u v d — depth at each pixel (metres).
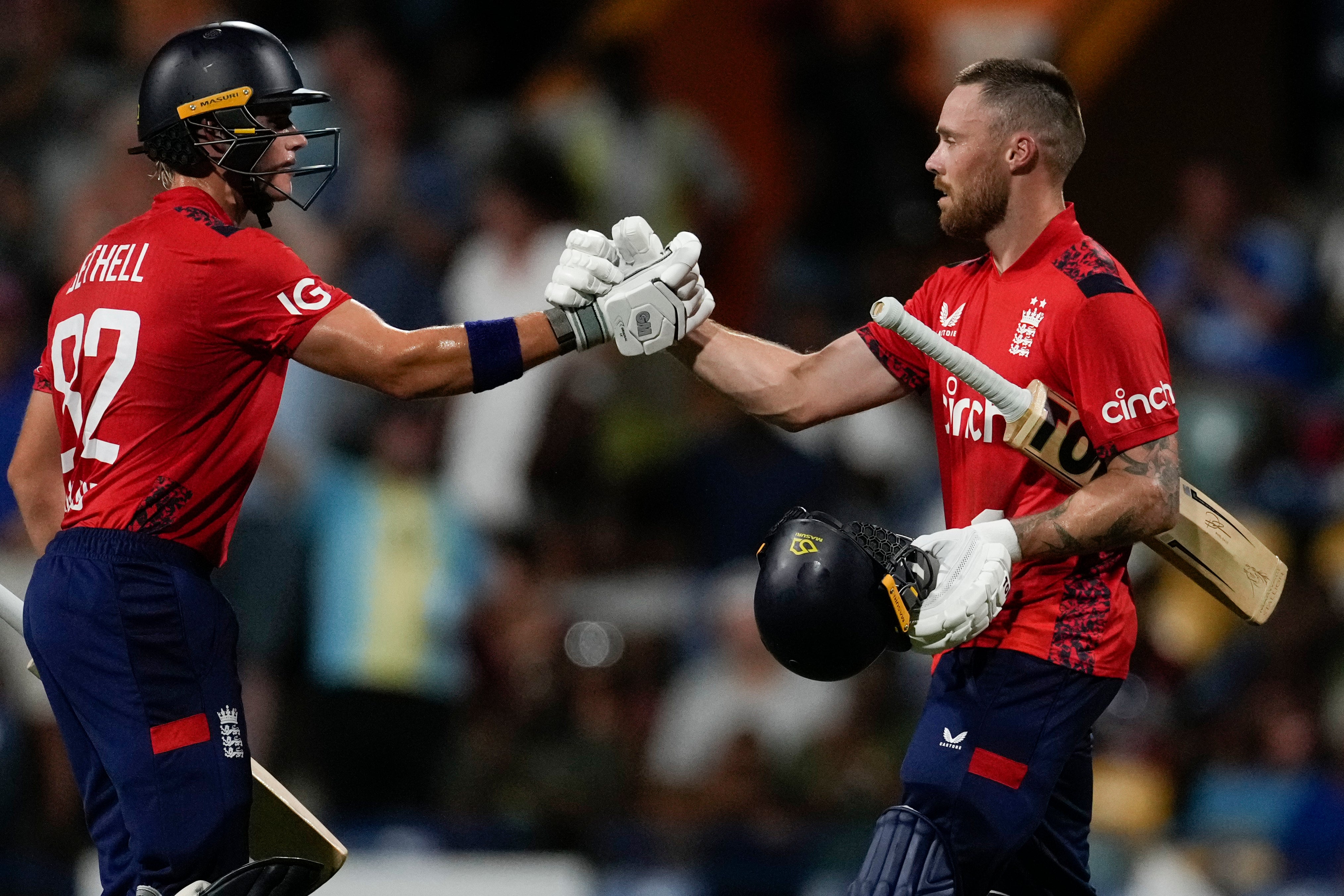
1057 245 16.56
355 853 28.39
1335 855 30.06
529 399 35.75
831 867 28.56
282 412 32.09
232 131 16.31
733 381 18.20
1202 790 31.38
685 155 41.06
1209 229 40.31
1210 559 16.86
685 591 33.69
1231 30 42.00
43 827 28.31
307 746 30.89
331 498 31.62
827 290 41.00
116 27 41.19
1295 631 32.81
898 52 43.78
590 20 45.25
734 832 28.73
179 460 16.02
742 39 43.25
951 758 16.38
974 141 16.69
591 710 32.03
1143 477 15.78
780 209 42.78
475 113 42.22
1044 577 16.39
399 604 31.27
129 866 16.30
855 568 15.64
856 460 36.12
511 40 44.91
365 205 38.22
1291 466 37.72
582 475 35.81
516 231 36.47
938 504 35.59
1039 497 16.48
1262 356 39.53
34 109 39.09
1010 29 44.38
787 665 16.12
